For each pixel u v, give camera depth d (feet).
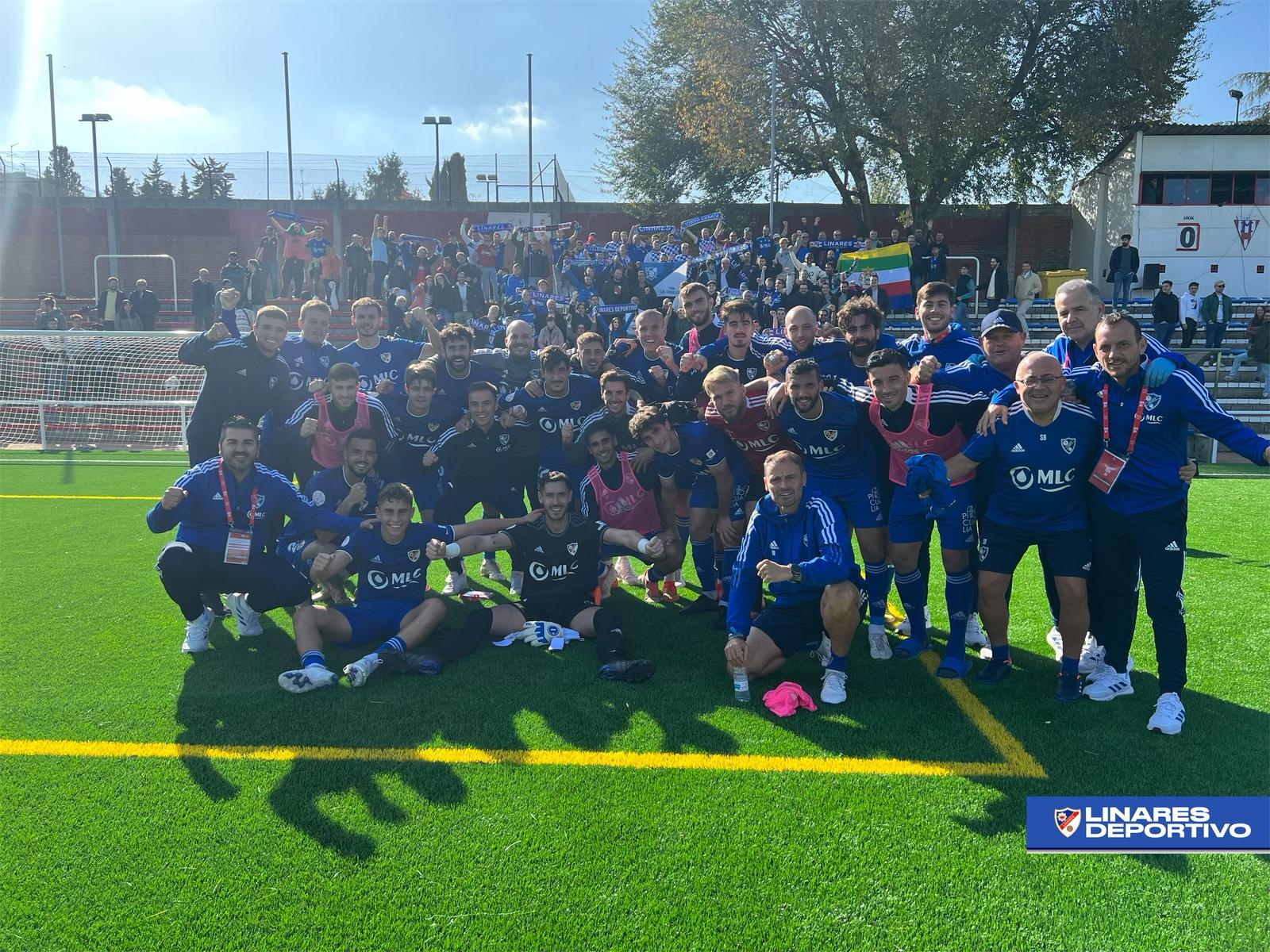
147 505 29.63
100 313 67.05
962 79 70.59
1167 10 72.43
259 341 17.58
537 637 15.67
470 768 11.26
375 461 17.89
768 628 13.97
